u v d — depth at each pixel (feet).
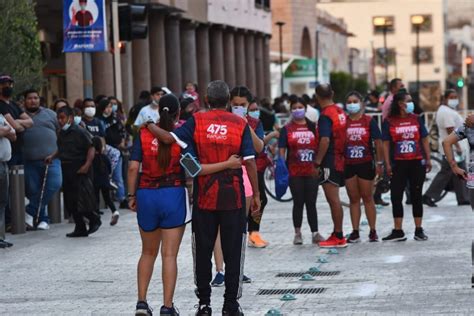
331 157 99.04
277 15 506.07
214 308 71.05
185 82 273.33
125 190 140.15
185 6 246.68
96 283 82.69
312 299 73.10
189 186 68.59
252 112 86.84
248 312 69.05
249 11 342.85
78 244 105.81
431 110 428.97
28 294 78.69
